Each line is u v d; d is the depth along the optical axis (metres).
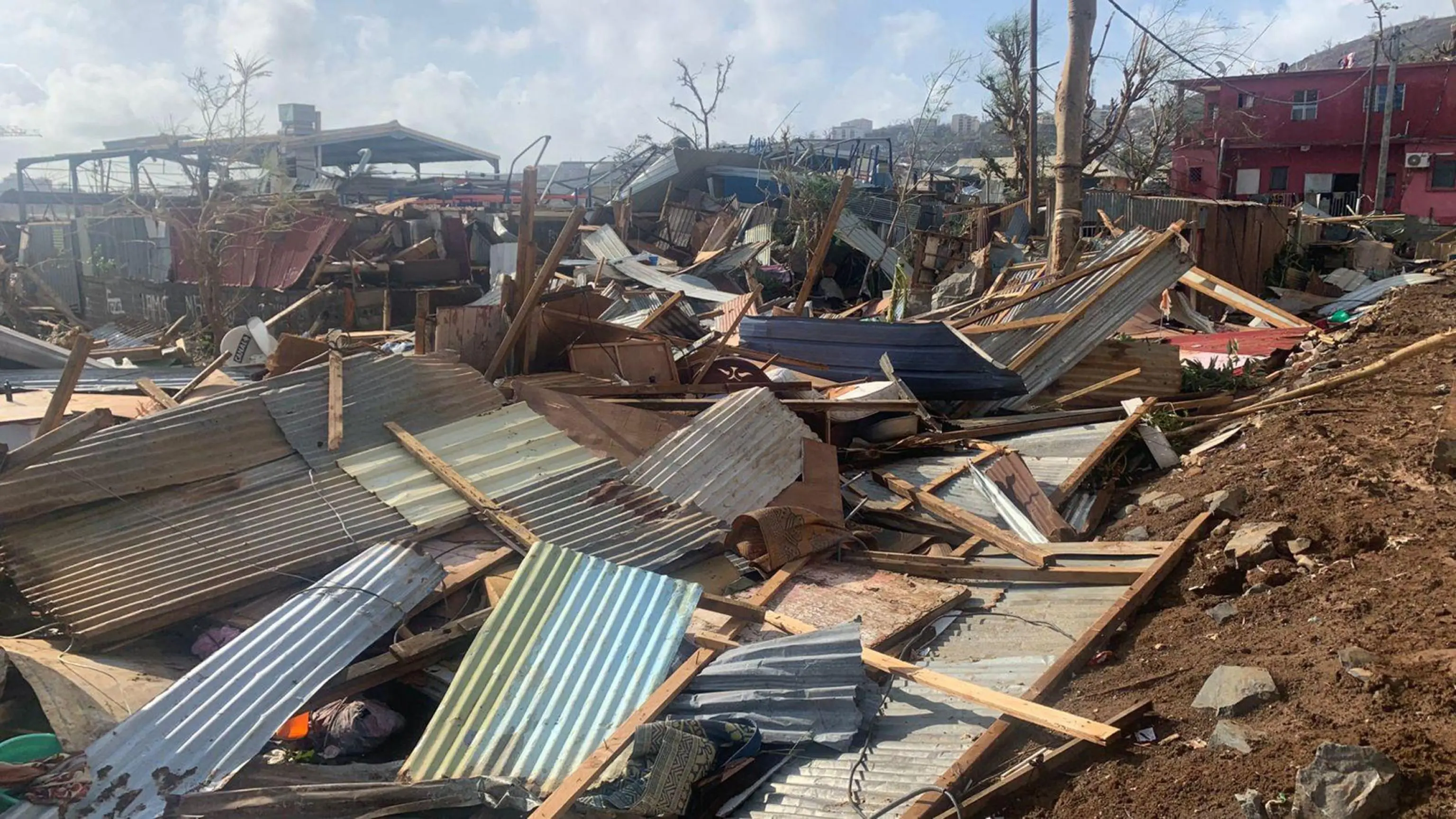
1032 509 7.99
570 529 6.77
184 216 20.67
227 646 5.14
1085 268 11.66
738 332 12.04
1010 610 6.30
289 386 7.41
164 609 5.55
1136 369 11.13
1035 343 11.02
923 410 9.88
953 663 5.69
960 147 54.16
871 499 8.26
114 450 6.46
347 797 4.36
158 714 4.69
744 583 6.76
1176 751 4.12
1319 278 21.45
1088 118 29.66
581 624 5.61
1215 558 6.18
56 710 4.77
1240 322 16.80
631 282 22.98
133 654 5.50
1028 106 27.72
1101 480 8.96
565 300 10.39
